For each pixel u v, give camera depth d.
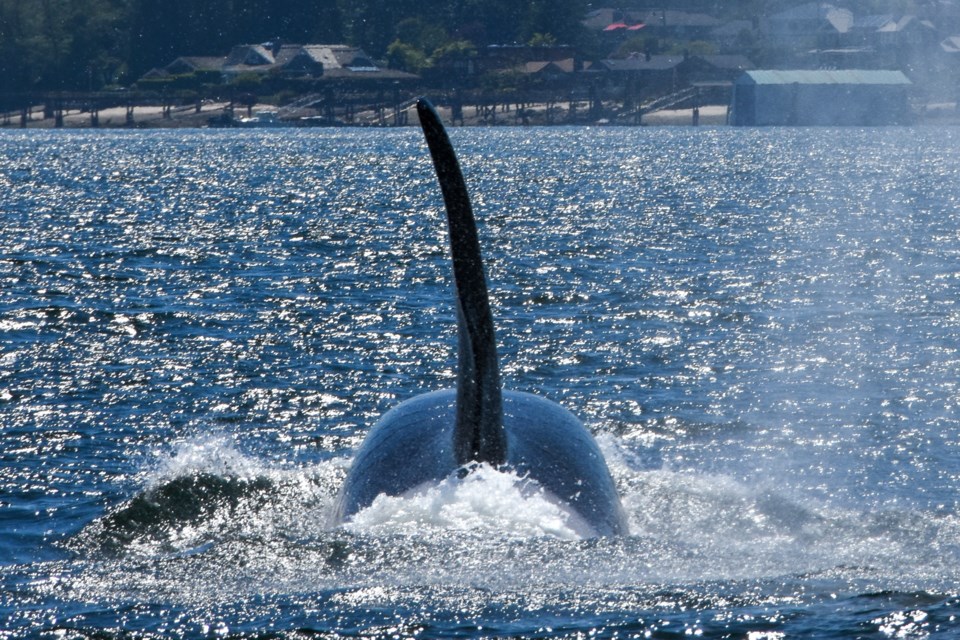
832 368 99.25
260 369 98.81
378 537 52.03
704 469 71.12
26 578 51.25
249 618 46.25
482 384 52.75
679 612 46.19
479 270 51.59
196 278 151.38
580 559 50.06
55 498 65.00
